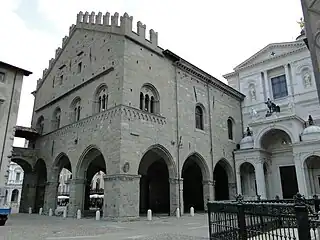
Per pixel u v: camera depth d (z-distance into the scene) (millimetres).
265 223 9148
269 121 36531
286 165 38250
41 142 38844
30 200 37750
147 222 22406
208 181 34719
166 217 27547
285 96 42250
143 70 29453
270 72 45062
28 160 38094
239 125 44312
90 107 30578
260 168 36688
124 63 27422
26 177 39375
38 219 25938
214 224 11469
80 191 29453
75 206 28641
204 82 38531
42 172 39406
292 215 7355
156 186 42062
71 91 34688
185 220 24203
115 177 24281
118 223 21625
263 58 45906
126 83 27062
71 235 15203
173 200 29516
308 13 7312
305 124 37844
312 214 9047
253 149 37500
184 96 34312
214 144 37250
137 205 24703
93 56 32562
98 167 41500
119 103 26328
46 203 33750
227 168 39594
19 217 28641
